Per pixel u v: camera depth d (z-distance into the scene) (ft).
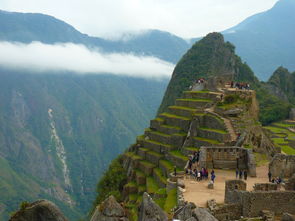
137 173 236.43
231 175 129.90
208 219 55.77
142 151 249.96
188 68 544.62
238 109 208.54
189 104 252.42
